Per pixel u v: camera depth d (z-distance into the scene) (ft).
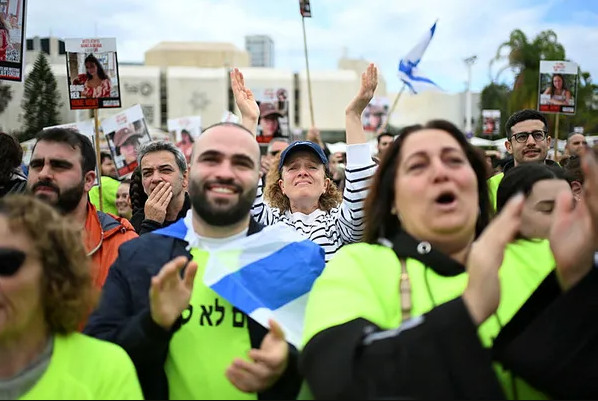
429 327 4.47
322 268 6.89
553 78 20.65
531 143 15.83
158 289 5.37
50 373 4.95
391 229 5.95
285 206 12.76
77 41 14.67
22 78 12.08
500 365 5.11
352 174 9.27
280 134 23.38
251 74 165.99
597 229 4.61
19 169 11.49
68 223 5.29
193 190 6.45
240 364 5.32
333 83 171.12
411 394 4.31
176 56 200.23
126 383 5.13
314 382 4.71
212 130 6.61
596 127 53.21
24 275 4.81
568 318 4.59
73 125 17.51
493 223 4.80
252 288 6.41
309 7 23.76
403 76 20.01
